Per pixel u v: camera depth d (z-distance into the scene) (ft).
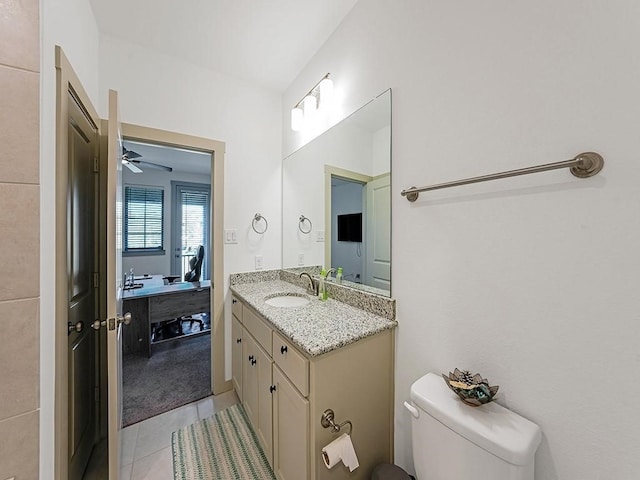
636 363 2.17
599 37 2.29
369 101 4.78
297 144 7.22
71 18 3.80
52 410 3.06
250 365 5.55
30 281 2.62
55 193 3.18
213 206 6.98
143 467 4.63
